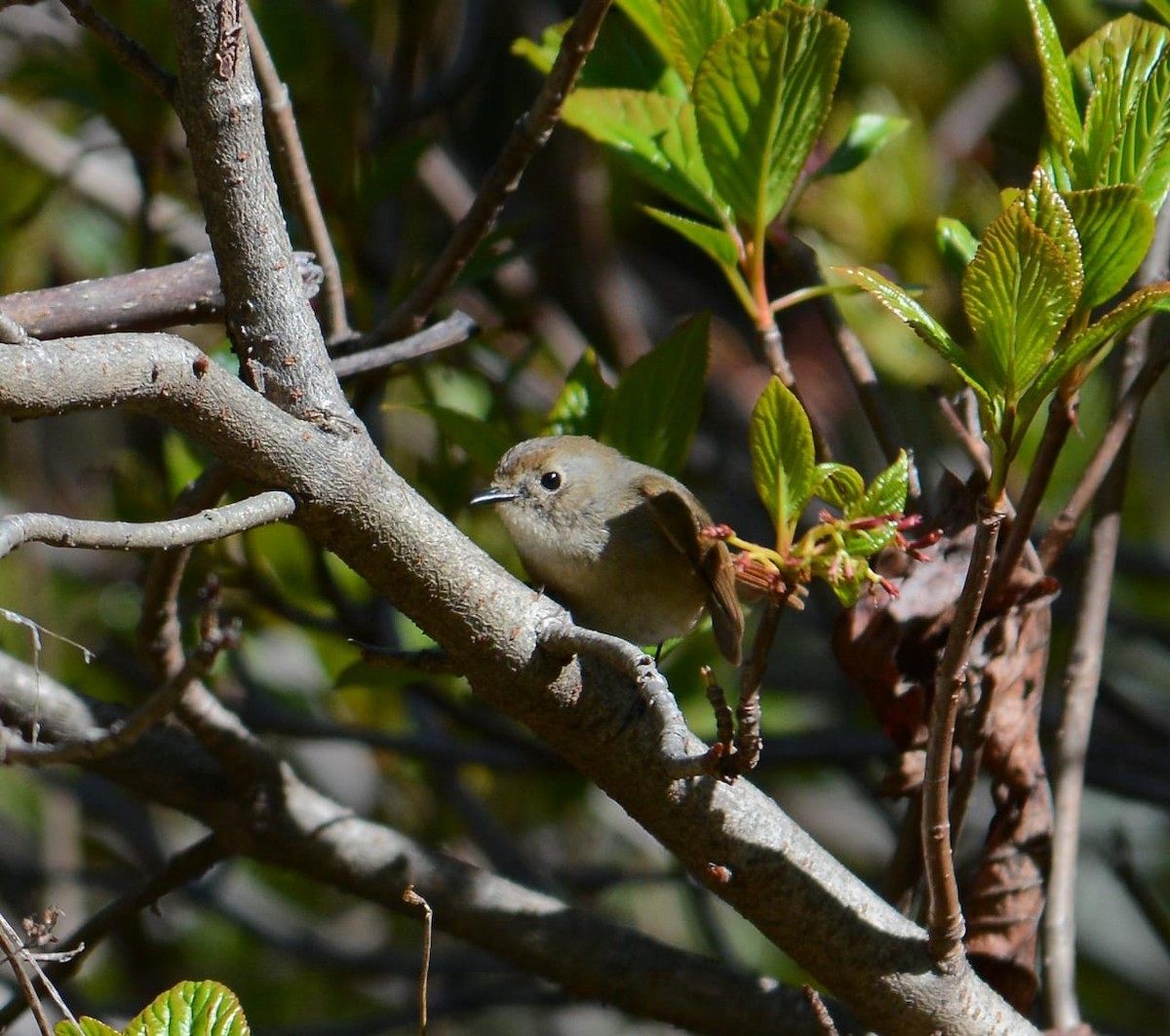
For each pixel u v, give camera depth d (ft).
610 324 43.27
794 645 47.37
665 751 15.61
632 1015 25.11
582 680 18.13
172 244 37.70
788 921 19.19
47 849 41.75
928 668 22.12
